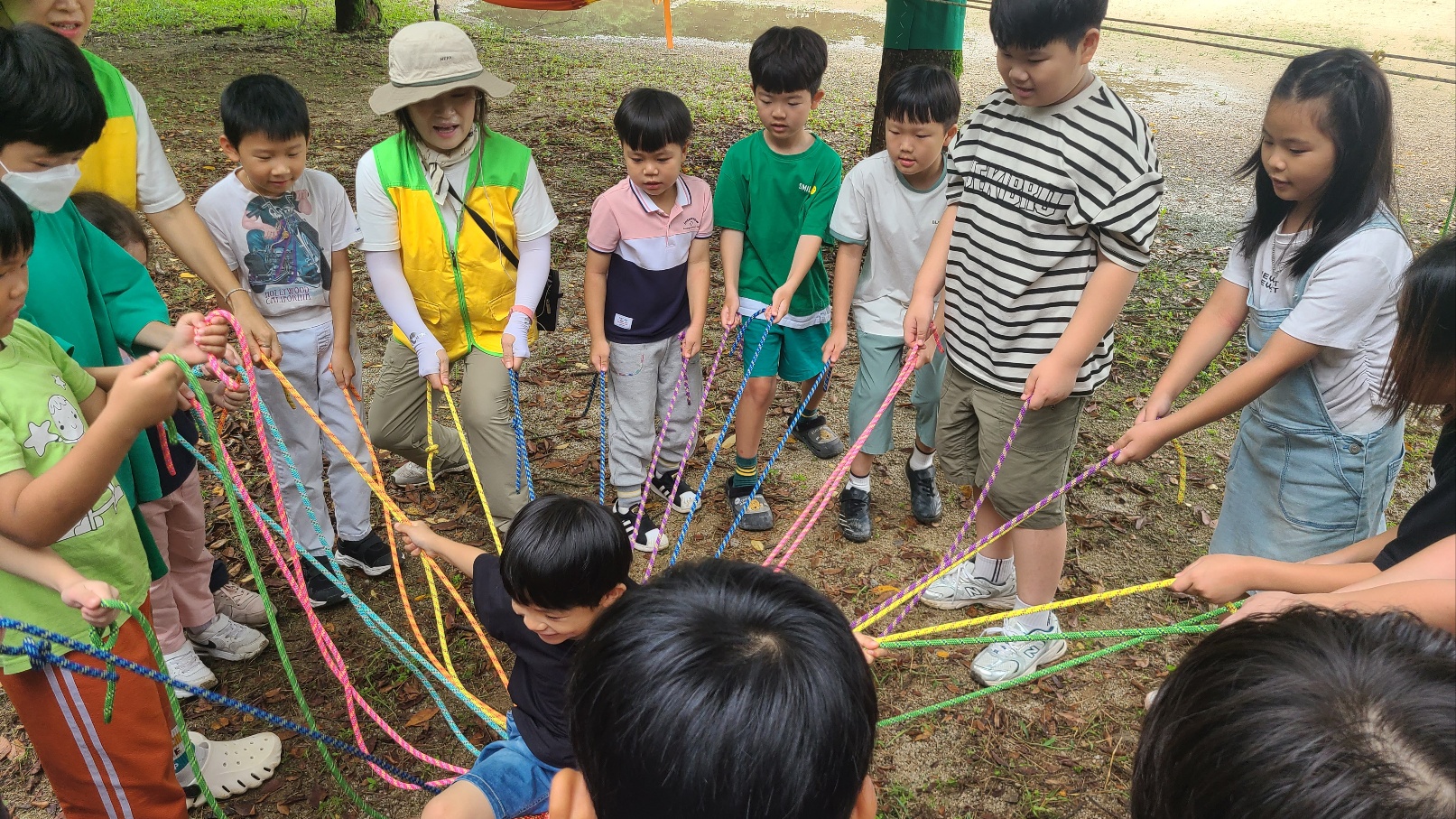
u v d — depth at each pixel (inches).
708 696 41.8
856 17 810.8
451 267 148.9
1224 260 308.2
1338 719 35.3
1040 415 131.7
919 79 147.7
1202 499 189.3
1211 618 96.7
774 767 41.4
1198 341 120.9
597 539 83.3
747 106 509.7
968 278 134.4
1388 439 111.3
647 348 166.9
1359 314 102.5
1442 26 653.3
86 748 94.8
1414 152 434.3
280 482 154.3
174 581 138.6
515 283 156.1
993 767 131.6
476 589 97.3
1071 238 122.6
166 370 77.7
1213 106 529.3
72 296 104.4
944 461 151.5
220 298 135.2
